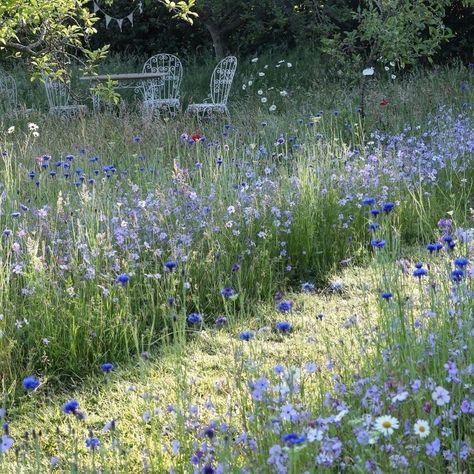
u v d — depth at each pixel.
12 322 5.75
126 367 5.71
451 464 3.53
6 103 15.02
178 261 6.61
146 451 4.18
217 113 13.95
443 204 8.45
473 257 5.49
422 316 4.81
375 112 12.06
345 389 4.10
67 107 13.81
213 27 19.14
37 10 9.10
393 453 3.49
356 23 18.94
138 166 9.41
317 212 7.93
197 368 5.52
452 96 13.14
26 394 5.40
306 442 3.43
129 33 21.28
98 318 5.91
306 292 6.98
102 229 7.02
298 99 14.79
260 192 8.01
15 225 7.15
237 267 6.04
